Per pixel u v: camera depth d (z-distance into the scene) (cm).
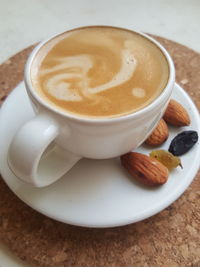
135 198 11
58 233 11
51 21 21
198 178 12
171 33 21
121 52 11
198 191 12
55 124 9
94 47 12
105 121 9
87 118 9
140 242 11
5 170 12
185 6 22
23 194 11
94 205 11
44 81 11
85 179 11
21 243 11
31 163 9
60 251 11
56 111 9
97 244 11
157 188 11
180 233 11
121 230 11
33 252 11
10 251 11
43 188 11
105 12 22
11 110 13
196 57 16
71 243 11
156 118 11
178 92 14
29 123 9
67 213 11
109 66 11
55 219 11
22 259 11
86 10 22
